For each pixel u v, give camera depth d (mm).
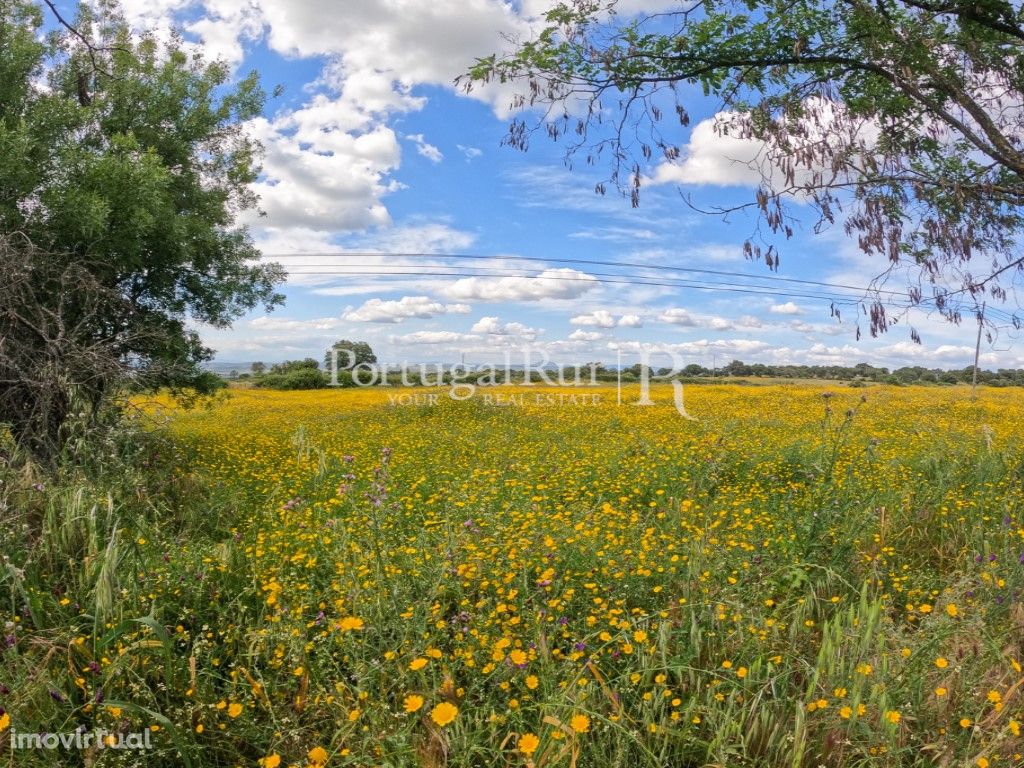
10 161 7570
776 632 3334
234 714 2740
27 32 9023
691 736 2627
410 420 15750
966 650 3104
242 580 4207
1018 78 5805
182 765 2789
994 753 2529
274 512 6125
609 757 2537
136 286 10266
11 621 3420
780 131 5469
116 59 10062
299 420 16656
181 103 10461
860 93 6445
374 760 2506
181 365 10492
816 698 2824
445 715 2328
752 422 13836
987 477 6914
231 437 12398
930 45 5602
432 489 7230
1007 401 22594
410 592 3635
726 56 6074
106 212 7879
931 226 5637
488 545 4426
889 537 5035
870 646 3090
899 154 5613
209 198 10742
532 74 6129
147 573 4035
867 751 2543
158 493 6246
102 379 7434
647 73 6242
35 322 7688
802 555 4312
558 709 2662
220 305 11484
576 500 6430
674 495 6449
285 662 3246
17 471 5363
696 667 3113
